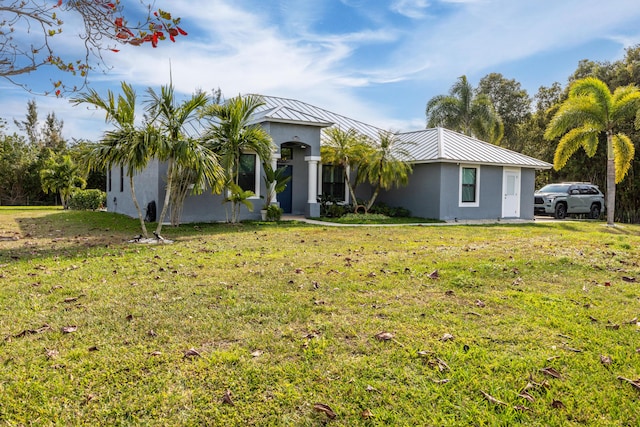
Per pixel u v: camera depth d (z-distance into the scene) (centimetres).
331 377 301
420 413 261
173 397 274
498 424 250
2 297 479
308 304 459
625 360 329
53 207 2520
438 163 1639
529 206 1906
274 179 1444
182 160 921
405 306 455
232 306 450
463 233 1174
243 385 290
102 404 267
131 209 1680
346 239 1003
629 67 2506
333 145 1616
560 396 279
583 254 782
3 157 2953
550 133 1683
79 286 528
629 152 1667
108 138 914
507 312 439
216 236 1035
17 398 272
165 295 489
